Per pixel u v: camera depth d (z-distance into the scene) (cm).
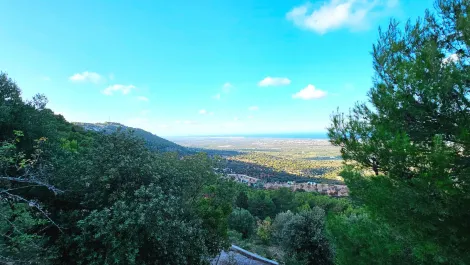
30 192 650
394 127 376
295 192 4762
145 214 541
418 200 297
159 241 586
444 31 392
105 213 534
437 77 332
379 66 445
